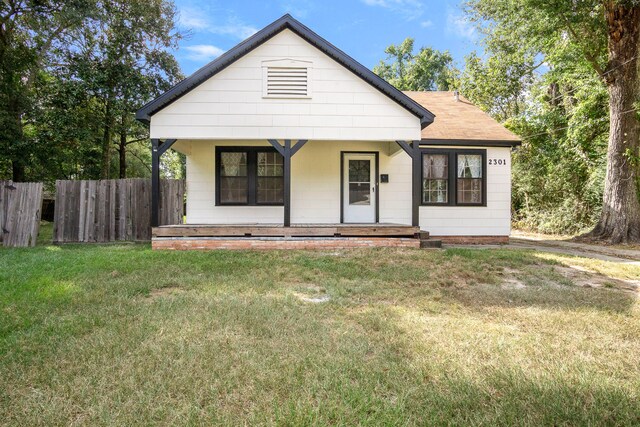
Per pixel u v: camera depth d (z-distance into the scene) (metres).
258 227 8.08
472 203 10.12
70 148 15.20
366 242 8.12
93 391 2.19
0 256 6.75
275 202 9.76
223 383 2.29
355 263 6.32
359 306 4.01
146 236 9.34
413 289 4.75
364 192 10.05
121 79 14.34
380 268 6.02
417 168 8.38
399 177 10.07
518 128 15.72
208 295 4.28
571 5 9.90
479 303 4.17
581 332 3.30
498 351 2.82
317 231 8.16
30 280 4.86
